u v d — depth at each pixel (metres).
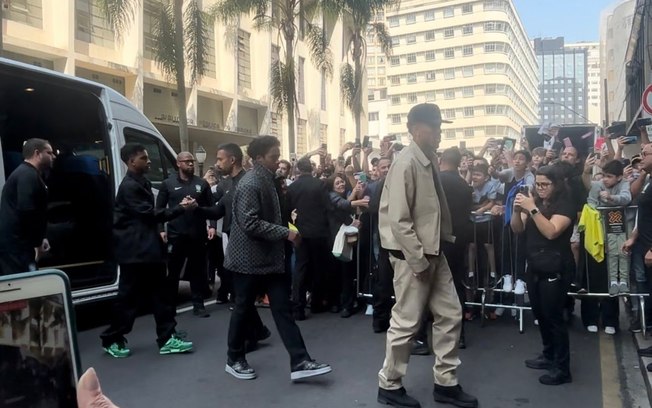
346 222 7.30
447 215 4.44
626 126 22.14
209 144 24.91
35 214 5.45
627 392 4.74
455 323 4.44
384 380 4.46
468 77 104.38
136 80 19.25
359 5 20.61
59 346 1.87
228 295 8.29
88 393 1.67
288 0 20.11
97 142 7.48
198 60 17.12
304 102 32.38
